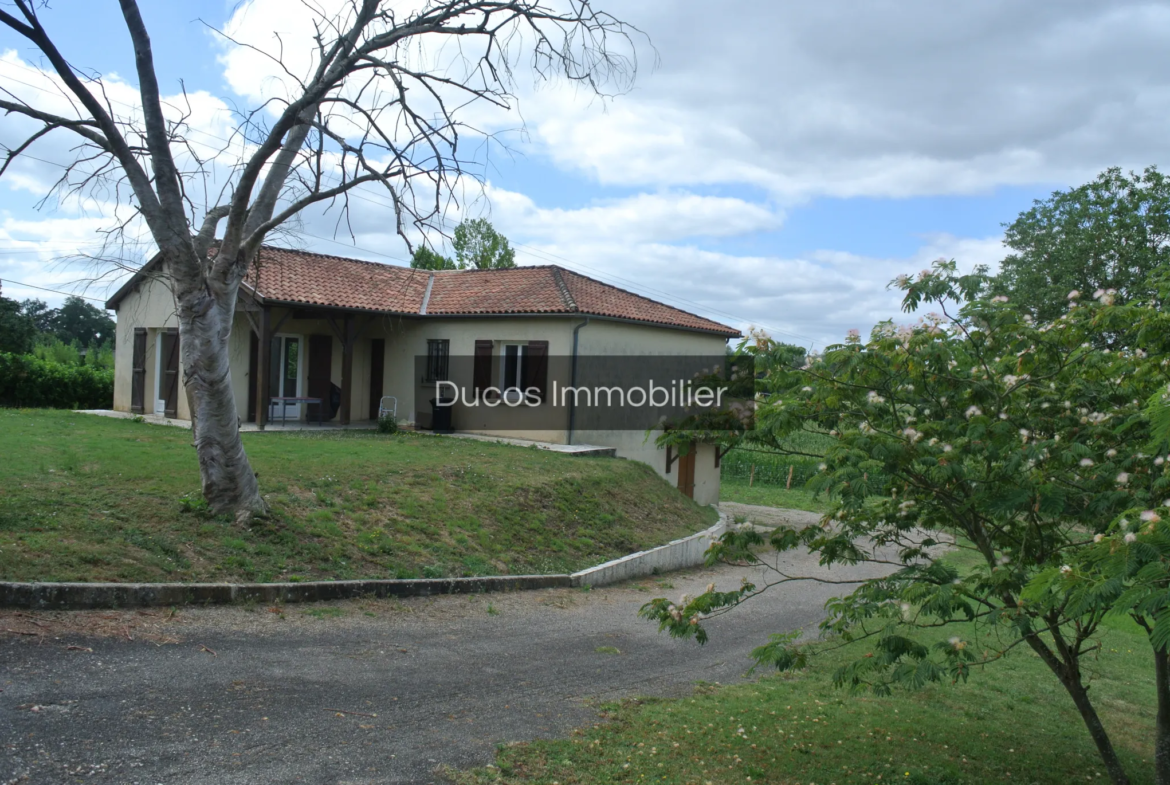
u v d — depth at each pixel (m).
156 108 8.88
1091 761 6.70
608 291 23.05
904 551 5.84
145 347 20.28
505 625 9.19
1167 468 4.42
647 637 9.46
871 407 5.27
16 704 4.87
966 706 8.05
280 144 9.35
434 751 5.05
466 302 21.27
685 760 5.55
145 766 4.31
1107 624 12.52
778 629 10.67
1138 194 27.69
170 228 9.20
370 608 8.95
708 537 16.16
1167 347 4.89
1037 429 5.17
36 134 8.59
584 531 14.29
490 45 9.89
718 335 24.41
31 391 23.55
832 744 6.33
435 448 17.00
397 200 9.48
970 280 5.05
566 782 4.88
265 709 5.39
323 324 20.89
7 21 7.88
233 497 9.81
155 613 7.30
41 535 7.97
